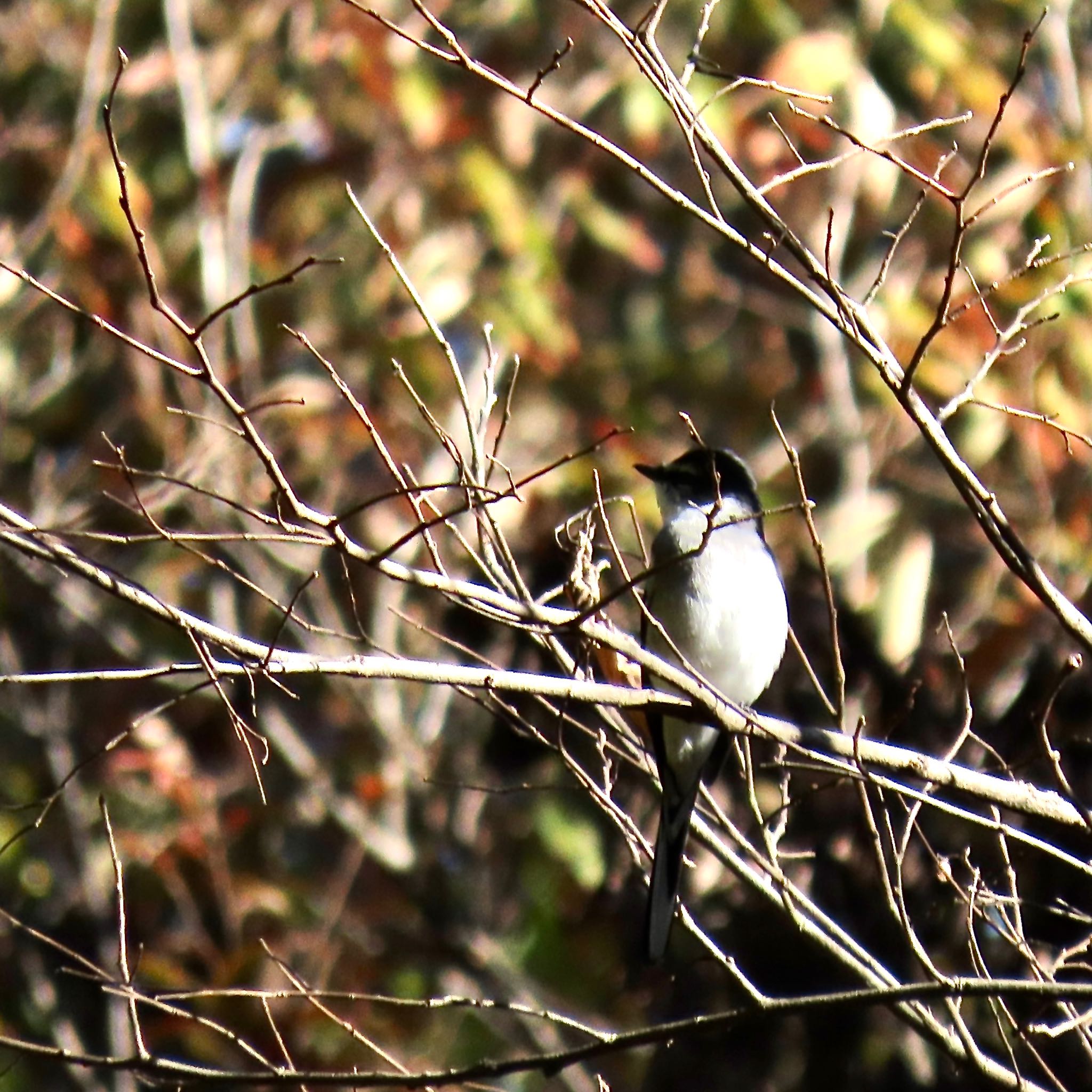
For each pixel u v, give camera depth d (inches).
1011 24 575.8
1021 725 390.0
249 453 495.5
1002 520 253.0
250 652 235.6
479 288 542.9
